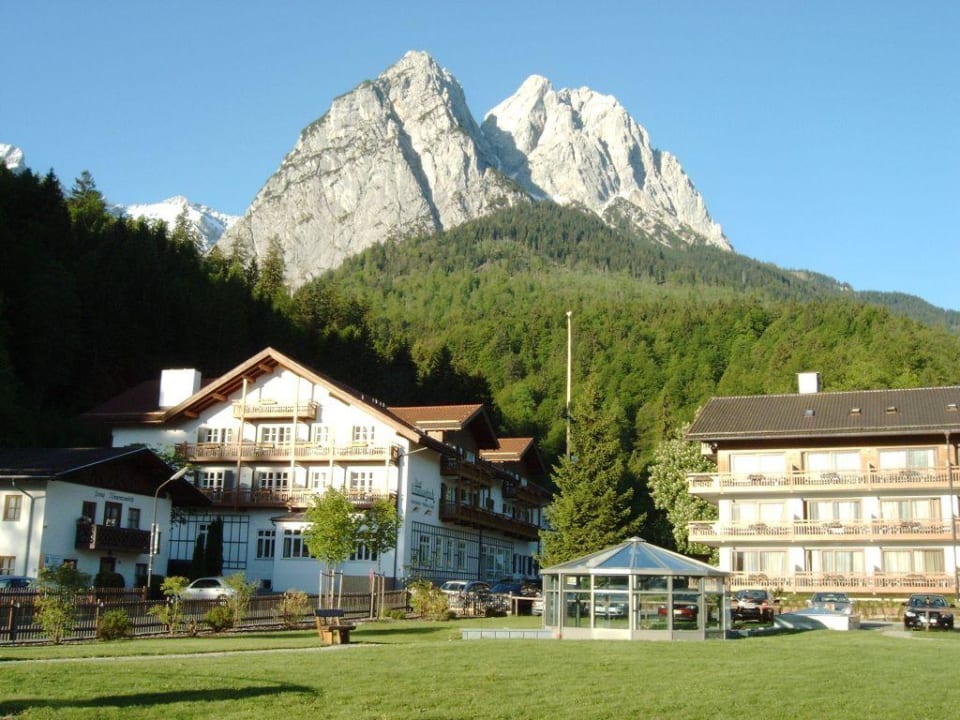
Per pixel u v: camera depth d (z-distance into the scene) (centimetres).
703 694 1925
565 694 1881
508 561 8544
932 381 10725
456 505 6981
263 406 6606
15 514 4772
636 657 2512
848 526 5828
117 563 5291
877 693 2002
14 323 7369
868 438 6000
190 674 2000
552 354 16350
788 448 6141
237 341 9662
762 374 12938
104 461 4928
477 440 7856
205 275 10775
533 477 9862
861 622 4934
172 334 9062
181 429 6819
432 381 11931
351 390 7100
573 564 3428
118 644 2928
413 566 6356
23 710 1572
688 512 7325
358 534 4681
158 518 5628
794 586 5844
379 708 1692
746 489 6062
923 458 5888
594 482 6762
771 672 2269
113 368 8362
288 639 3225
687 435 6209
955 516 5703
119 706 1633
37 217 8625
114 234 9969
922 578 5628
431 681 1988
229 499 6438
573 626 3362
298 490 6397
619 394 14188
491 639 3195
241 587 3775
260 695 1766
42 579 3066
